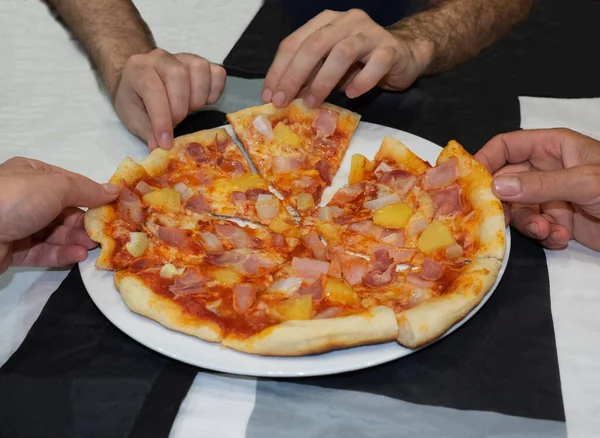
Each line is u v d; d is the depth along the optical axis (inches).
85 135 32.8
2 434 23.2
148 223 28.6
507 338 25.2
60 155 31.8
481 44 37.5
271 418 23.3
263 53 36.8
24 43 38.1
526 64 35.9
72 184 25.9
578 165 27.7
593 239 27.6
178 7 39.9
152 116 30.7
